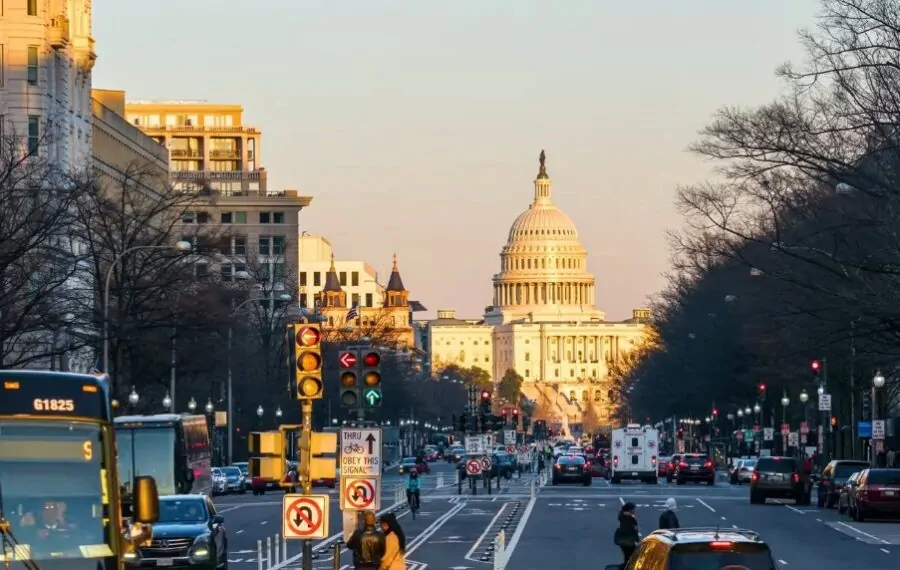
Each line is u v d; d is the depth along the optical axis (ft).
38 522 145.59
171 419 403.34
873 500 479.41
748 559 156.87
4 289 483.51
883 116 434.30
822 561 339.77
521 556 360.48
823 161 442.09
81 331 640.99
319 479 243.60
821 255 494.59
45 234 478.18
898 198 430.20
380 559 257.34
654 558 160.97
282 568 329.11
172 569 282.36
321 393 244.22
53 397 149.38
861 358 643.45
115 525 147.74
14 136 526.57
